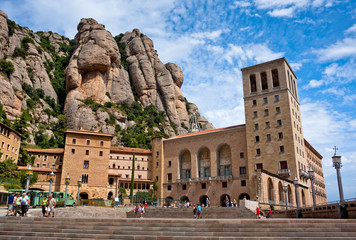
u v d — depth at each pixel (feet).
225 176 233.76
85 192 226.58
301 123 248.52
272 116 229.45
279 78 236.43
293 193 206.80
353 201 69.77
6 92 297.53
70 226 63.93
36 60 423.23
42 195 148.66
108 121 392.06
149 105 504.02
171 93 531.50
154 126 466.70
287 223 59.77
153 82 522.47
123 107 465.06
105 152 242.37
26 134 299.58
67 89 413.80
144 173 278.87
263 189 165.07
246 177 226.58
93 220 68.44
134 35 570.46
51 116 384.06
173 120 516.32
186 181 252.01
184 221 64.03
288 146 216.13
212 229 58.80
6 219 69.92
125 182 263.70
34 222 68.44
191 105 633.61
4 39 380.37
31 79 402.31
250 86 248.73
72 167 229.04
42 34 567.59
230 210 130.11
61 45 546.26
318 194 293.64
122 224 64.64
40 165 247.70
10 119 295.07
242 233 54.95
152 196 254.88
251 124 236.22
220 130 248.73
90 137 241.35
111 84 468.75
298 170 213.87
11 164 200.23
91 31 458.09
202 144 255.70
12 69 337.31
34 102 370.73
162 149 275.59
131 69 519.19
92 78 415.44
